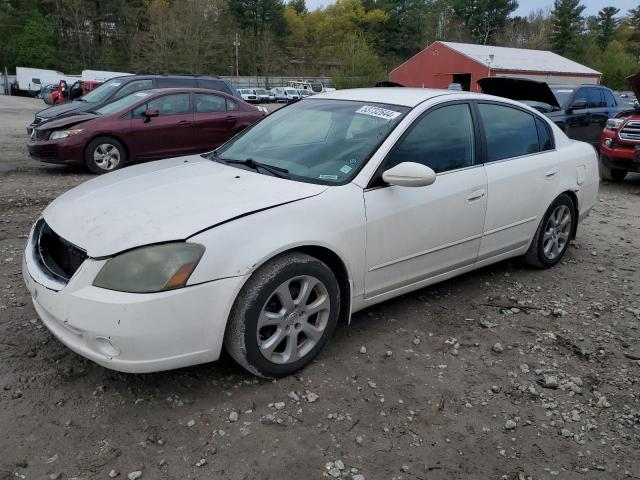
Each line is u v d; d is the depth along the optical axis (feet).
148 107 31.19
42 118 36.32
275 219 9.62
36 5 233.76
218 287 8.91
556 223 16.05
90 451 8.28
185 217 9.26
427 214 11.91
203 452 8.34
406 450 8.61
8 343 11.02
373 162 11.20
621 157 30.19
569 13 248.11
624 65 208.95
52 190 25.26
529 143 15.01
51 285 9.08
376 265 11.26
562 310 13.58
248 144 13.37
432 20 280.92
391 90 13.94
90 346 8.72
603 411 9.78
